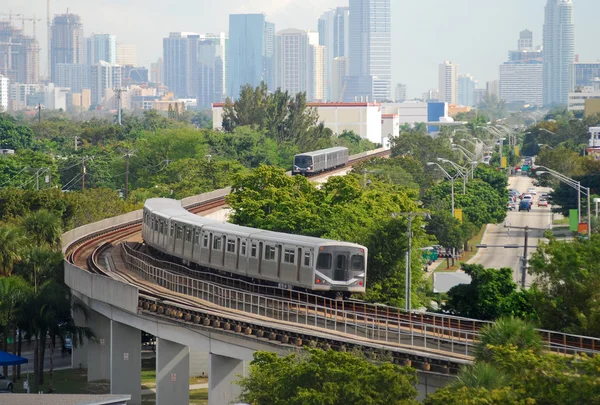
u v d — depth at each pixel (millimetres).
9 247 101500
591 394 44188
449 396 46688
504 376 47750
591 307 63375
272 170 111375
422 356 57219
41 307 90125
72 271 95812
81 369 101250
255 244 81375
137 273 95750
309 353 57156
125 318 84438
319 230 96562
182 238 93438
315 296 73688
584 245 67500
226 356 71938
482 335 52969
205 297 80688
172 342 79625
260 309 73688
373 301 84375
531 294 70438
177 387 79938
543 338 60719
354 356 54719
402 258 86438
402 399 50969
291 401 52062
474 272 75375
